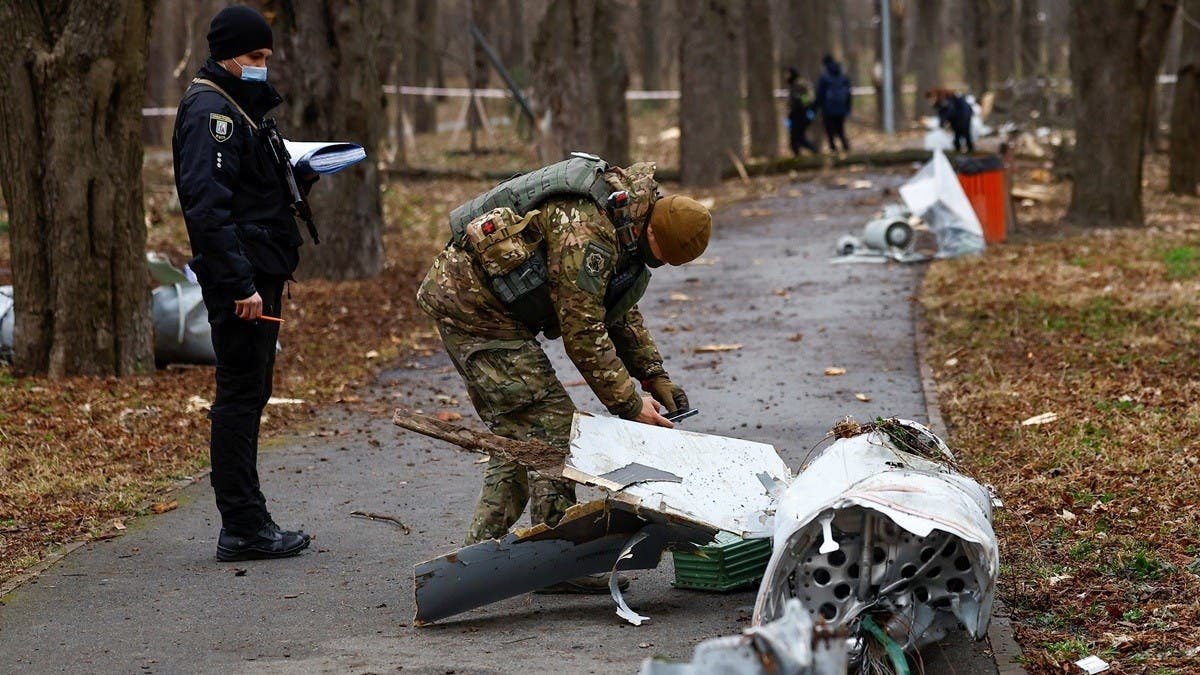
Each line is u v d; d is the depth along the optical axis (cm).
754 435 730
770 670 257
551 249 436
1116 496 561
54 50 858
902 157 2483
